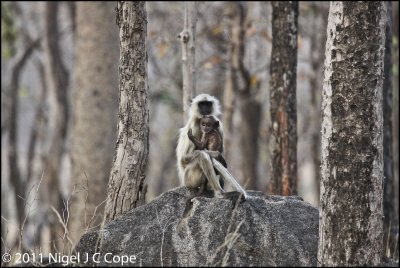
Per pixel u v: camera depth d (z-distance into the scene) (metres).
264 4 25.53
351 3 9.03
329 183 9.12
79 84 23.66
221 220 9.95
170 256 9.66
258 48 26.73
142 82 11.30
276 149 15.80
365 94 9.00
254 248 9.79
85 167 22.98
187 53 16.23
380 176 9.09
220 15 26.16
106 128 23.47
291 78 15.75
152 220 10.20
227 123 24.12
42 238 21.55
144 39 11.36
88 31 23.53
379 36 9.09
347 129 9.01
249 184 27.30
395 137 22.12
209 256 9.59
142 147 11.30
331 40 9.19
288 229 10.19
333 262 9.04
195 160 11.47
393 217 15.28
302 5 25.94
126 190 11.18
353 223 8.96
